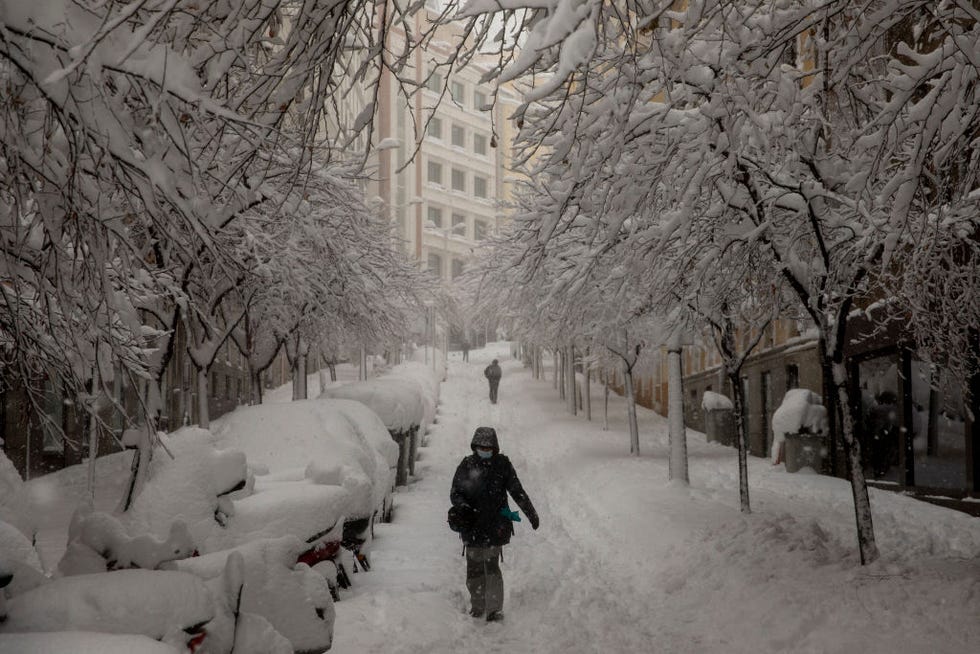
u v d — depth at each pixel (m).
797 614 7.20
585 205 7.87
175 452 5.99
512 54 5.24
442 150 81.69
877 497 15.65
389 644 6.34
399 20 5.12
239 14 4.51
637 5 4.97
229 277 4.44
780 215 9.51
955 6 6.30
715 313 12.08
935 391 15.23
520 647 6.96
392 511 13.94
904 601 7.05
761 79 7.39
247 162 5.16
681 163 8.10
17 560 3.60
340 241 13.12
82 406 5.23
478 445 8.16
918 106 6.28
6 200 4.58
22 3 3.51
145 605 3.36
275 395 39.06
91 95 3.79
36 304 5.58
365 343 21.69
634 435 23.95
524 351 59.66
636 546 11.58
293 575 4.68
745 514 13.05
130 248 4.30
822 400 20.22
